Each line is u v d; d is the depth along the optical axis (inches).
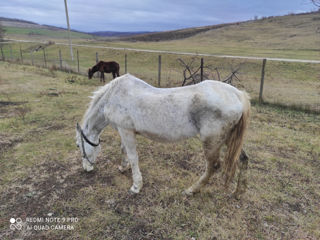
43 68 602.2
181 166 147.1
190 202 113.8
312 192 121.8
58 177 133.7
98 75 515.8
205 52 898.1
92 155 128.7
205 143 102.5
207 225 100.6
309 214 106.5
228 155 102.8
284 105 282.2
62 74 512.4
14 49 1357.0
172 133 103.5
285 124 223.1
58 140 180.9
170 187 125.6
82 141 123.4
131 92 107.8
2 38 1529.3
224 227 99.3
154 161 152.2
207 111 95.7
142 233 95.9
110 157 157.8
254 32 1835.6
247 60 612.1
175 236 94.6
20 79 417.7
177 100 99.0
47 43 1421.0
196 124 100.0
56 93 324.5
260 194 119.6
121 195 118.8
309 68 510.0
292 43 1184.8
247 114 98.9
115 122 113.3
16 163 147.1
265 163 149.9
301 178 134.1
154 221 102.6
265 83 432.5
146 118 103.8
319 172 140.3
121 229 97.7
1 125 204.5
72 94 323.0
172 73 526.0
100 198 116.3
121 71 598.5
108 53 949.2
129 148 115.0
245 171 111.5
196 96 96.7
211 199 116.3
